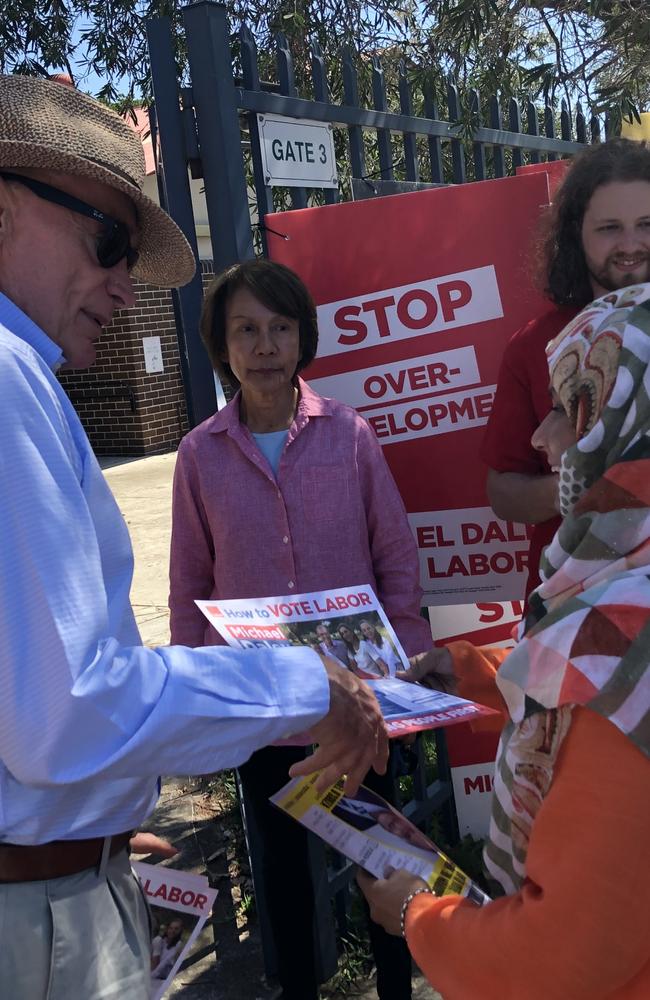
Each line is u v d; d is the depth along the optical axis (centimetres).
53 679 109
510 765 108
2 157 121
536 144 373
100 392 1090
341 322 260
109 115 135
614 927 92
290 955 231
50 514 111
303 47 392
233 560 220
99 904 127
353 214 254
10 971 121
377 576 228
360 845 136
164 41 228
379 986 226
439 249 253
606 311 108
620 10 347
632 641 97
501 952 102
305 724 129
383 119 286
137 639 133
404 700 150
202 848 324
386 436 265
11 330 126
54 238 128
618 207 203
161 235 148
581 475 106
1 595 108
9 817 118
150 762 118
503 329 254
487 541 264
